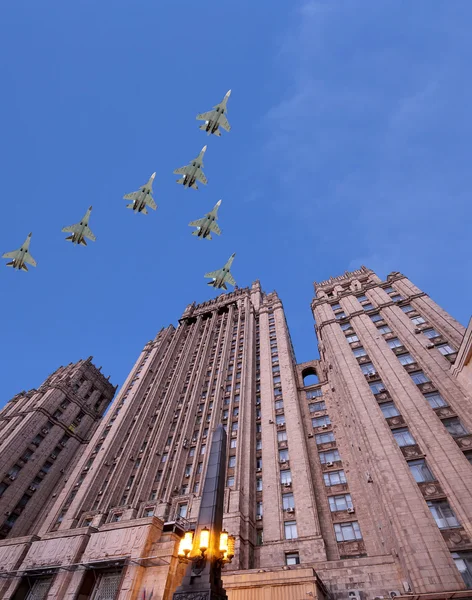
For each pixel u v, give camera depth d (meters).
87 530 25.83
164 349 71.25
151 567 21.56
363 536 28.67
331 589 23.03
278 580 21.70
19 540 27.28
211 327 71.69
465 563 19.16
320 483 34.78
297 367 53.34
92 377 76.25
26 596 23.34
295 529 30.78
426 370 31.05
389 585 22.09
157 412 54.84
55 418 62.38
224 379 54.12
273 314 66.38
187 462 43.19
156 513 36.00
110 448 48.41
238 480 36.06
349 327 42.28
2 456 52.66
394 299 43.50
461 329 33.03
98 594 21.62
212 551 12.02
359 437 30.84
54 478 56.56
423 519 21.50
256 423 45.16
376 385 32.34
